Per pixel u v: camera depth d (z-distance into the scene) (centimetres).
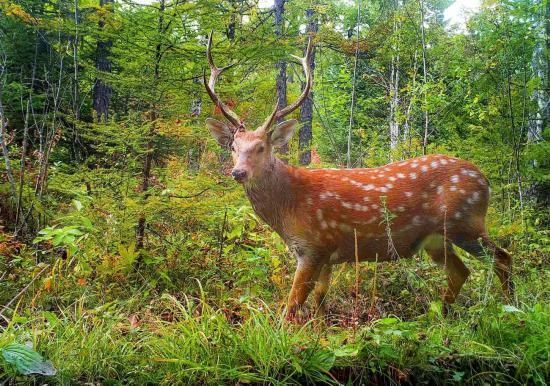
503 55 938
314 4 1372
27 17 843
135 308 480
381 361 379
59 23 695
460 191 502
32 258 559
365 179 511
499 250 511
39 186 654
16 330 386
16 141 1016
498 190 913
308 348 376
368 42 1319
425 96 1026
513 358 389
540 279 557
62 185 595
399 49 1258
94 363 363
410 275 510
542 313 429
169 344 381
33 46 1041
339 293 543
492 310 427
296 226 499
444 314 509
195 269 572
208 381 360
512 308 409
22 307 476
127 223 555
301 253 502
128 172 586
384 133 1487
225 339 384
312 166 1041
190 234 637
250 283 552
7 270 518
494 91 974
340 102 1673
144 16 611
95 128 574
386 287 552
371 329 395
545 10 1001
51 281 487
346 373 379
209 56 570
